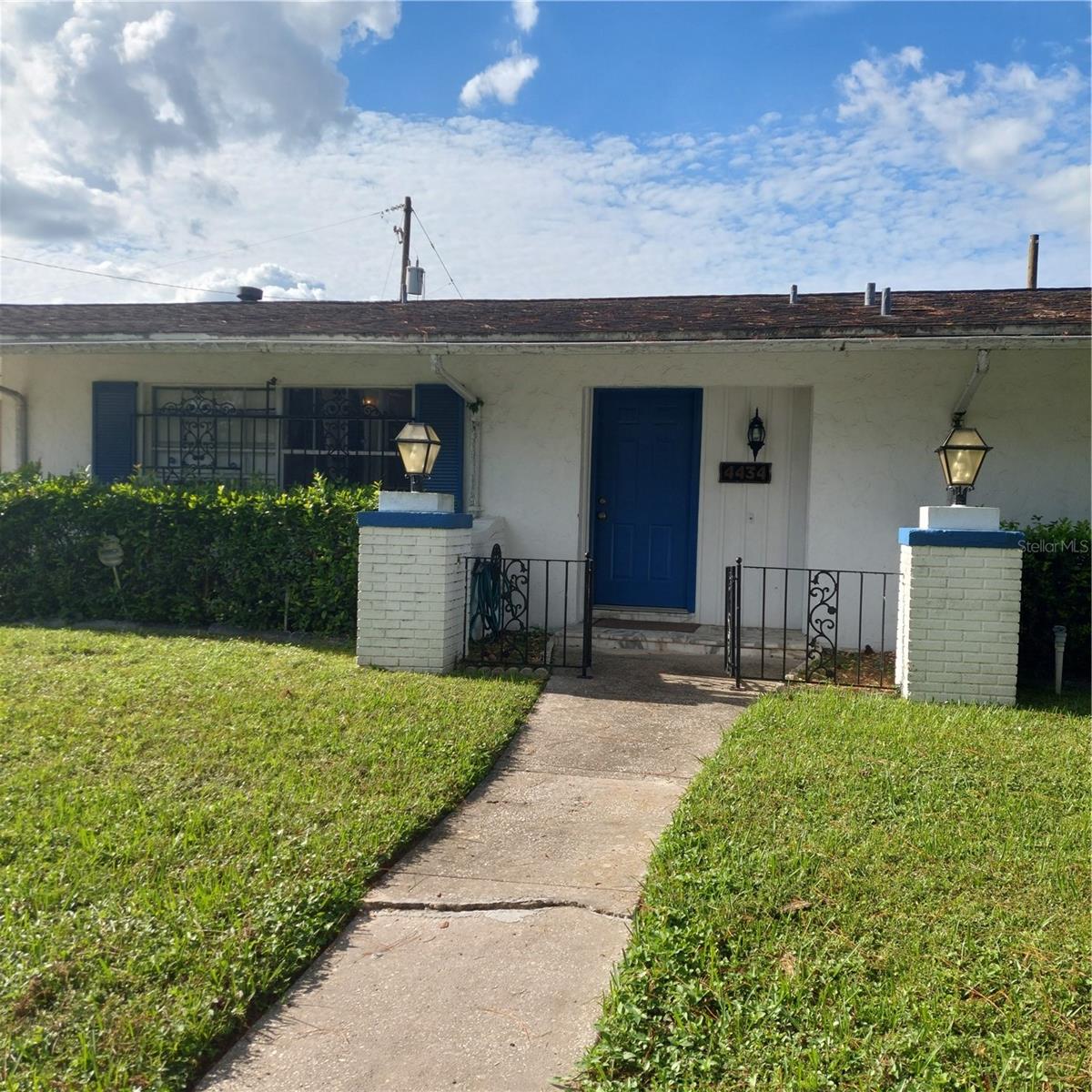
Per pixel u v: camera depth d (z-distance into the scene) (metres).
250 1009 2.73
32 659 6.70
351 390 9.50
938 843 3.75
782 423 9.00
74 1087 2.31
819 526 8.45
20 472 9.12
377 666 6.93
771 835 3.82
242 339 8.14
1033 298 9.13
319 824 3.93
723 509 9.11
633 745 5.45
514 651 7.93
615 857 3.85
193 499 8.52
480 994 2.86
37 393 9.97
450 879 3.63
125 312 10.73
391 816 4.04
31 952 2.83
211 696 5.74
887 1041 2.51
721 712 6.21
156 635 8.01
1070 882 3.43
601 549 9.45
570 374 8.94
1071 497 7.96
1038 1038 2.56
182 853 3.56
